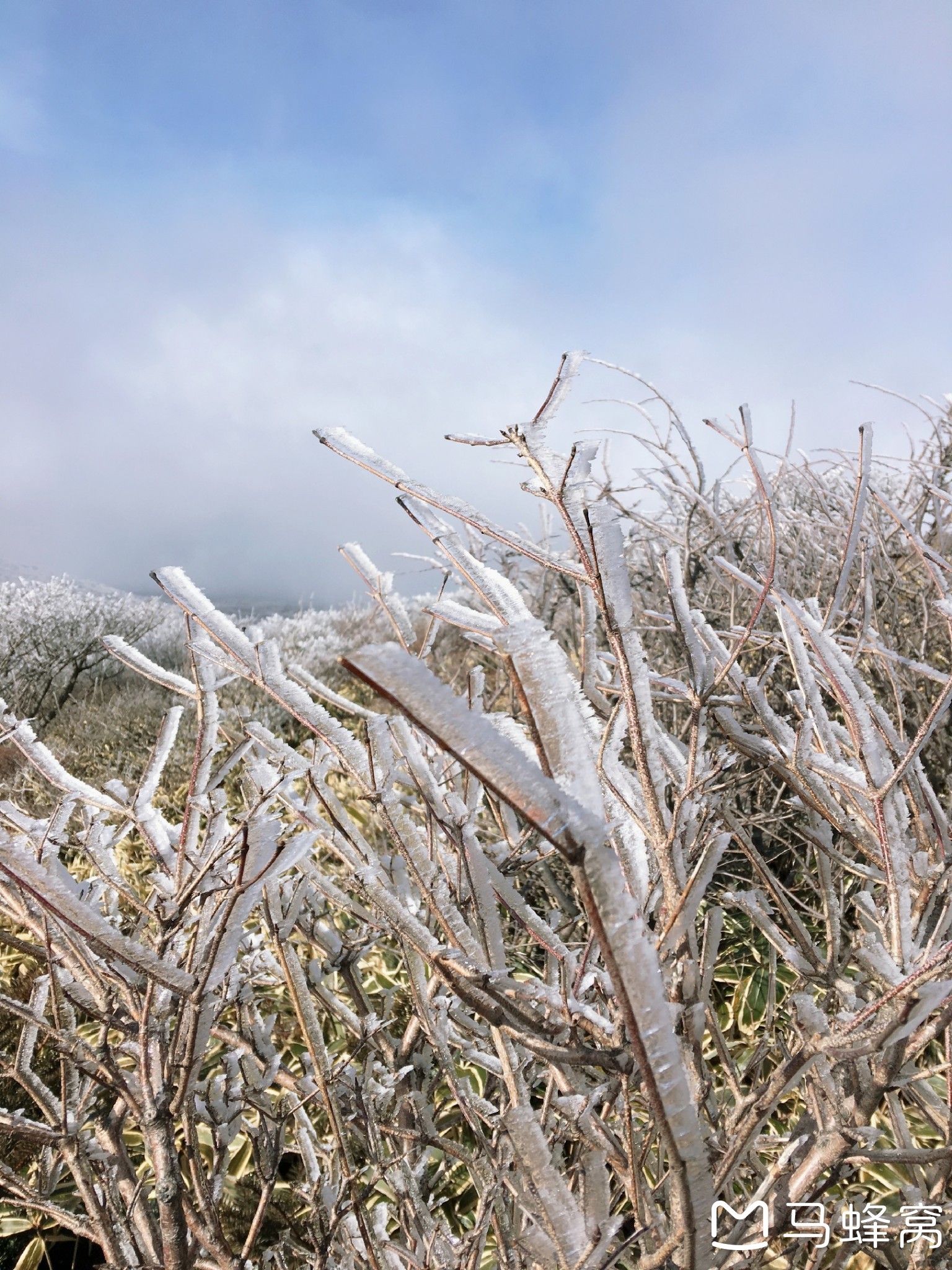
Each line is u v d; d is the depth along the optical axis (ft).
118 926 3.21
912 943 2.54
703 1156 1.48
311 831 2.47
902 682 6.35
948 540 6.84
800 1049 2.22
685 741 4.65
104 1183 3.34
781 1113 5.74
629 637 2.32
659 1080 1.39
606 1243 1.99
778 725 3.12
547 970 3.00
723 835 2.36
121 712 16.61
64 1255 5.97
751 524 8.16
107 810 2.96
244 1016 3.61
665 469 7.36
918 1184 3.90
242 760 3.40
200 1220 3.23
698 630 3.36
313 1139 4.03
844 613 4.24
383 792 2.59
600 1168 2.62
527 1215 2.72
